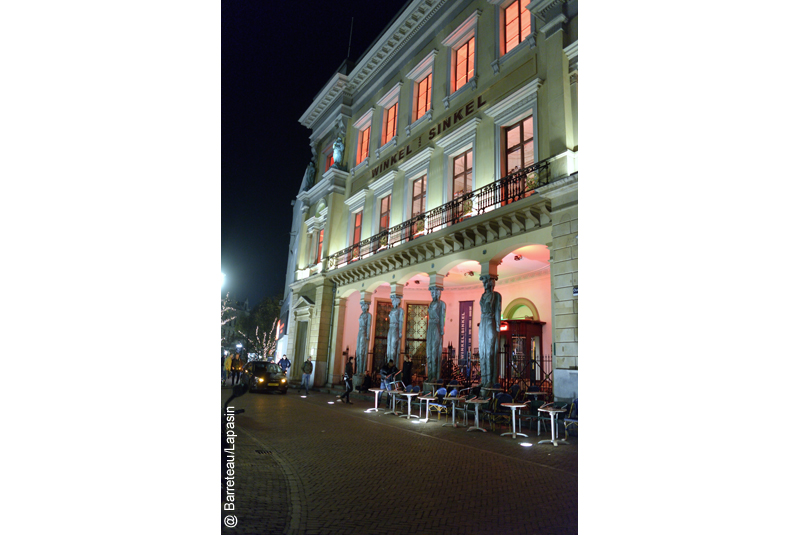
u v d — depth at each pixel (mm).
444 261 14453
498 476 6074
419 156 16969
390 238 17797
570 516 4578
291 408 13438
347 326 21297
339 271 20250
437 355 14289
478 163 14172
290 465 6387
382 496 5156
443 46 17125
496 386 11805
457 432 9703
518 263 15516
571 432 9203
